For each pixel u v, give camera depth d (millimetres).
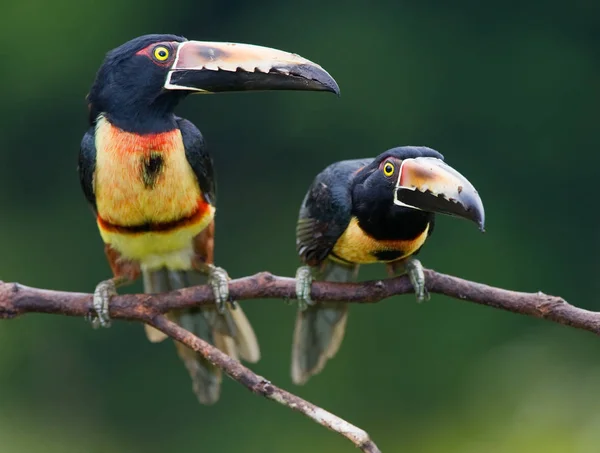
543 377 15164
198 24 20953
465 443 15414
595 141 20266
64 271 19234
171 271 9305
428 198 7918
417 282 8109
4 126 19922
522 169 20406
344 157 20219
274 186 20094
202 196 8719
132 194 8477
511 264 19375
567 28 20766
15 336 17594
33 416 17391
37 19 19797
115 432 17688
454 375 16797
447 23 20688
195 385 9406
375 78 20266
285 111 20047
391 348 16984
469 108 20438
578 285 19734
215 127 20172
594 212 20234
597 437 14047
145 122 8414
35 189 19922
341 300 8195
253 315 17281
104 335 17859
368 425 16562
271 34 20875
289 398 6898
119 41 20297
